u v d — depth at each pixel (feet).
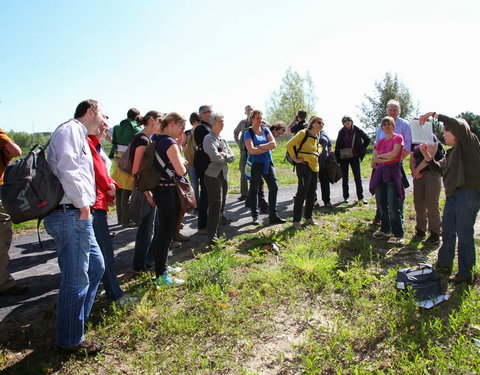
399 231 19.07
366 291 13.51
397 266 15.97
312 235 20.27
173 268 15.85
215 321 11.69
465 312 11.26
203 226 21.22
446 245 14.99
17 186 9.21
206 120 20.98
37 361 10.08
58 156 9.46
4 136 13.21
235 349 10.59
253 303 12.92
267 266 16.26
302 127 30.17
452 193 14.30
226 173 21.16
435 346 10.02
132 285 14.49
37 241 20.99
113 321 11.86
